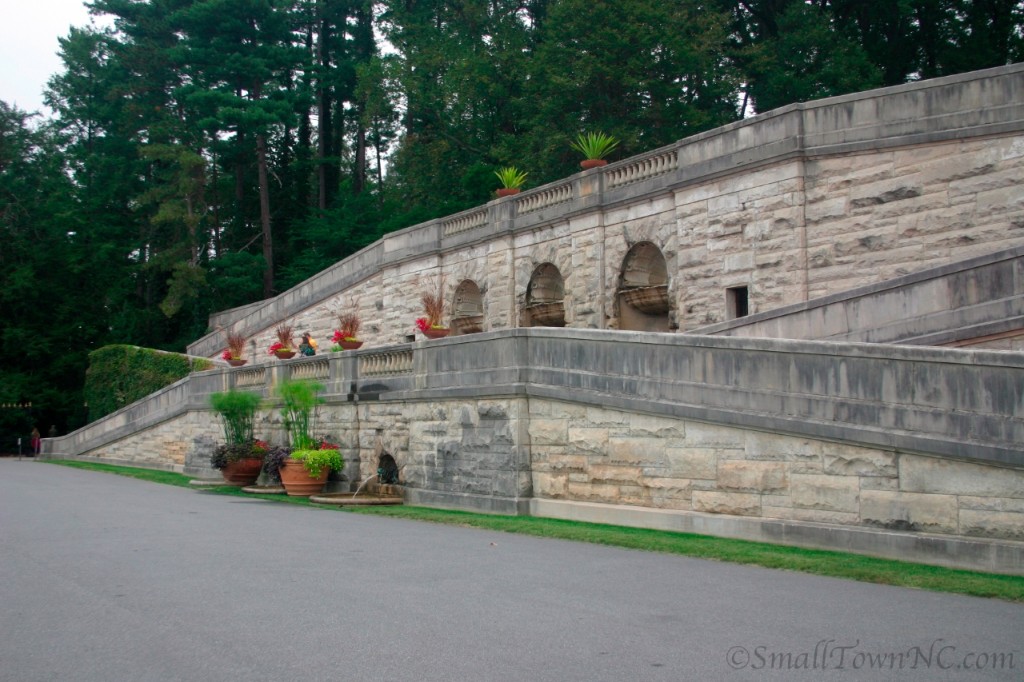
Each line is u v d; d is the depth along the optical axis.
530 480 16.84
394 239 36.22
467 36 54.44
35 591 9.59
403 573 10.54
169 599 9.11
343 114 70.31
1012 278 13.80
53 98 68.00
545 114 43.25
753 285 21.81
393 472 21.08
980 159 18.20
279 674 6.54
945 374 10.98
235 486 24.56
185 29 60.38
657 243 24.72
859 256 19.91
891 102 19.58
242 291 56.66
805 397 12.43
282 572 10.63
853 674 6.55
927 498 11.05
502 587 9.66
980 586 9.38
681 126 42.41
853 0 45.59
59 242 54.19
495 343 17.66
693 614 8.36
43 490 23.69
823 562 10.81
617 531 13.87
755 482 12.98
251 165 64.19
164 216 54.28
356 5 67.62
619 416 15.14
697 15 44.84
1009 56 43.75
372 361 21.95
